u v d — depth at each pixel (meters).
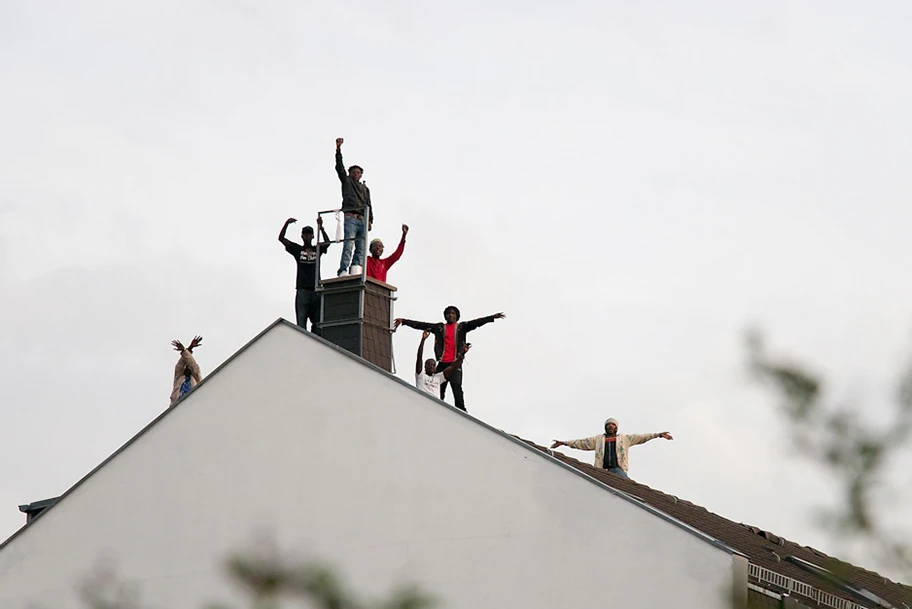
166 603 78.81
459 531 71.56
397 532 73.25
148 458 82.31
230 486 79.12
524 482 70.62
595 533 67.88
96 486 83.44
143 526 81.19
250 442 79.31
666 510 79.19
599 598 66.88
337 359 78.12
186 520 79.88
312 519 75.88
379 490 74.50
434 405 74.38
